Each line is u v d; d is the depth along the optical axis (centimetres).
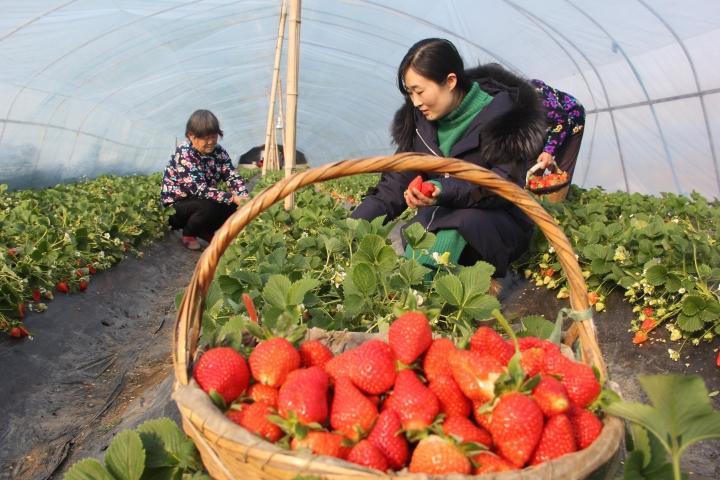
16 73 1119
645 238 479
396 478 151
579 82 1139
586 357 214
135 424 354
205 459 183
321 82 1978
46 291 541
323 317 313
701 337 382
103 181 1441
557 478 156
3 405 400
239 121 2755
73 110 1424
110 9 1003
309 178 204
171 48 1348
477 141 385
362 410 180
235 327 240
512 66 1207
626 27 884
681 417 160
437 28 1156
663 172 1068
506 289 532
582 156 1271
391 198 421
